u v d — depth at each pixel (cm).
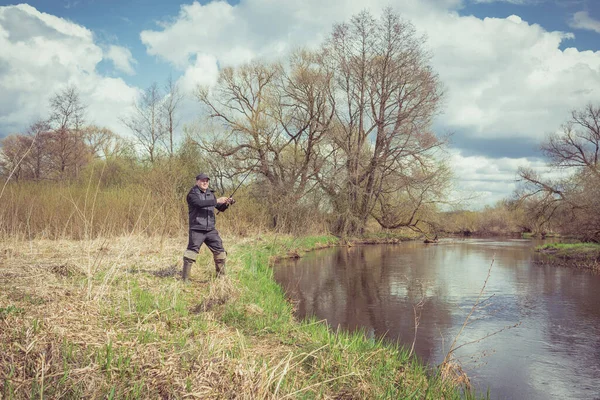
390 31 2931
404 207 3191
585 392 462
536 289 1081
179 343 402
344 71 2944
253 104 3072
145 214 1336
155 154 2762
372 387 374
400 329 691
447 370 447
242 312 568
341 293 996
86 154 2869
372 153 3159
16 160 738
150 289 630
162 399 303
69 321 427
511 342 636
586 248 1933
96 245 1059
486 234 4584
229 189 2875
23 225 1230
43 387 293
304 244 2314
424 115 2827
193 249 735
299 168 2900
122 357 350
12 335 361
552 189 3122
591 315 807
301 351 447
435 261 1712
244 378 317
